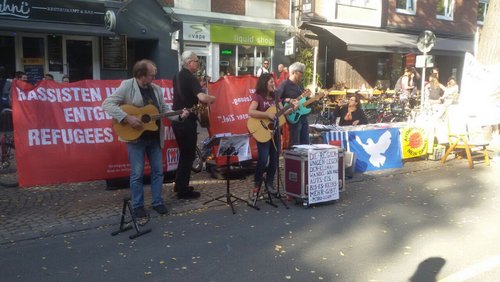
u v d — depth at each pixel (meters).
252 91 8.27
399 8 20.88
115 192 6.80
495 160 9.33
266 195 6.60
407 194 6.88
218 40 15.79
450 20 22.75
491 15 11.26
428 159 9.38
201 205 6.15
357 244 4.86
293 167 6.18
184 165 6.32
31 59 13.03
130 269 4.21
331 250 4.69
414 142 8.96
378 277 4.07
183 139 6.18
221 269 4.22
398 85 17.00
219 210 5.99
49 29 12.22
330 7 18.39
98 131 6.70
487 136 8.95
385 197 6.70
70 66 13.61
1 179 7.51
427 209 6.13
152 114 5.54
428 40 11.45
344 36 17.31
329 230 5.29
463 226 5.46
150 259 4.43
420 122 9.41
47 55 13.22
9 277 4.04
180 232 5.17
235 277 4.06
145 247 4.73
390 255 4.57
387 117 14.86
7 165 8.02
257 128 6.13
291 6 17.70
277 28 17.23
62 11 12.55
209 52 15.76
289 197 6.41
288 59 17.67
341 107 9.95
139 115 5.45
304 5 17.56
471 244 4.88
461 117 8.88
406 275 4.12
